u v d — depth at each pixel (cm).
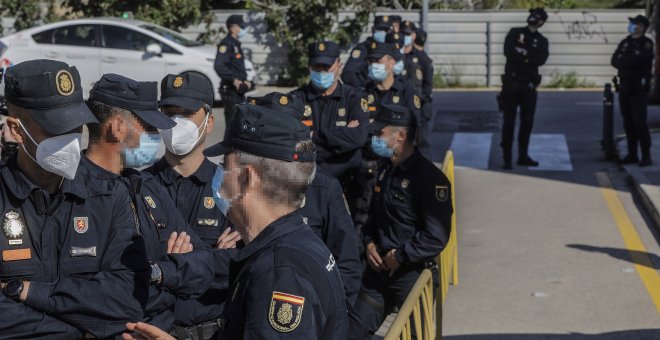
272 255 239
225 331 244
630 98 1117
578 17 2036
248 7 2169
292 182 248
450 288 698
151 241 313
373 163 615
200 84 387
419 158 503
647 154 1120
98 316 281
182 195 388
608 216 917
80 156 290
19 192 277
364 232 518
